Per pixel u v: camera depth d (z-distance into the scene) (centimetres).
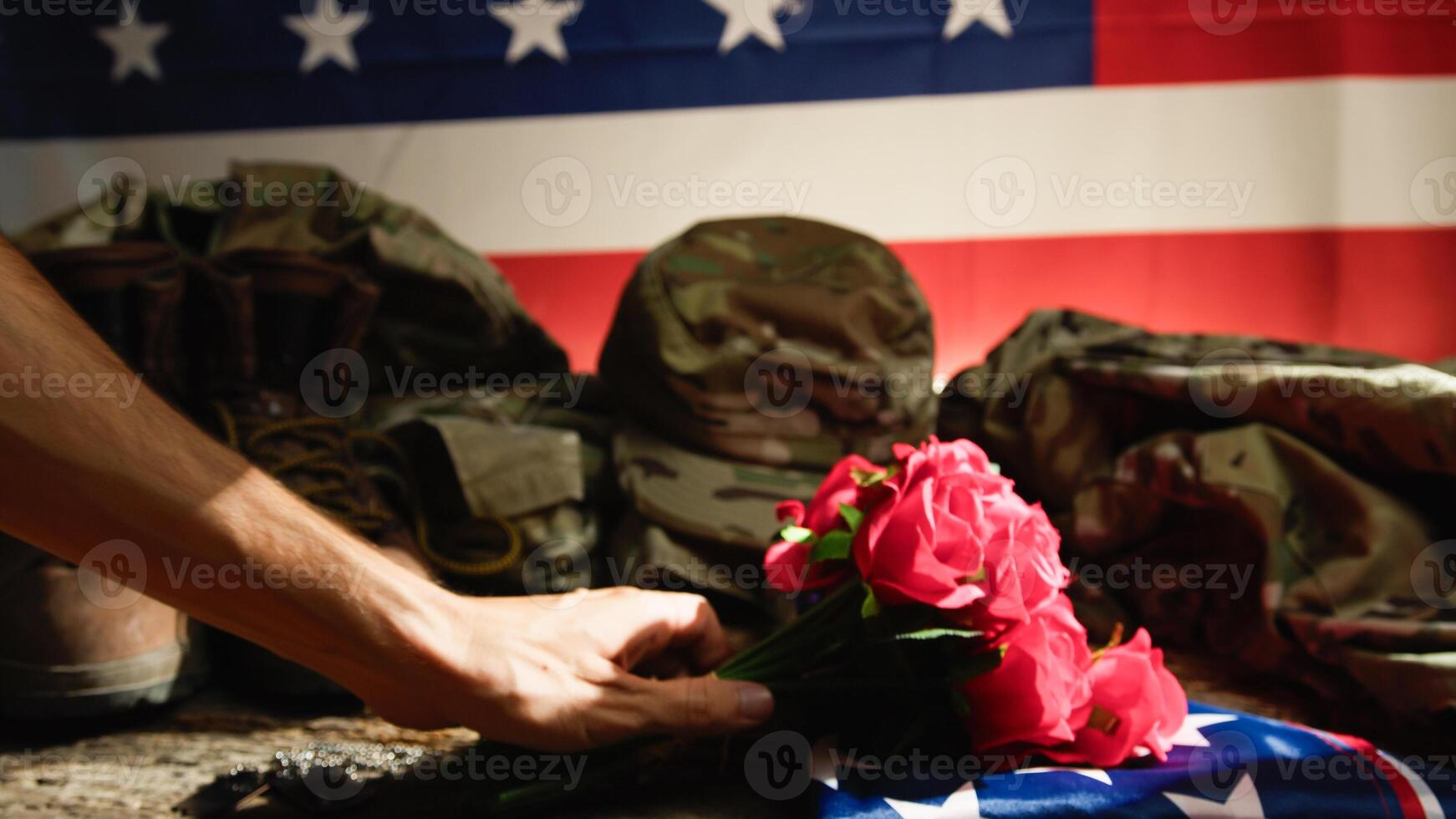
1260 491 77
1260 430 80
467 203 155
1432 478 77
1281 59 147
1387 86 146
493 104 154
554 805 56
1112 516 87
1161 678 55
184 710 74
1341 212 147
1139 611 87
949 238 151
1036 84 149
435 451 87
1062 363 95
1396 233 147
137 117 155
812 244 100
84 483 38
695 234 99
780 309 90
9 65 154
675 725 53
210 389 79
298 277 80
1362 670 67
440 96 154
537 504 86
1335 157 147
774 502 84
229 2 154
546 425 100
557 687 50
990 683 53
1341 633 69
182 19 154
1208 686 79
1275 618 73
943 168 151
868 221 152
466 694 48
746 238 99
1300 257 148
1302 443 79
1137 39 148
